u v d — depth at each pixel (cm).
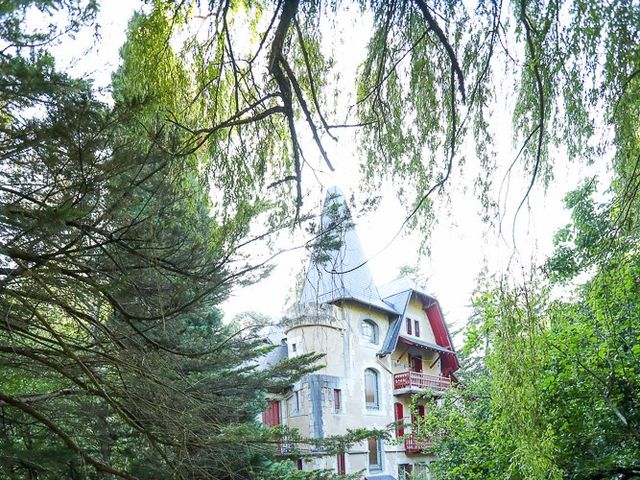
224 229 489
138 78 421
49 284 416
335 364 1691
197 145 446
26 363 482
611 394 592
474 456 766
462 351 701
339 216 472
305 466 1584
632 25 350
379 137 473
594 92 383
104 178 388
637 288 560
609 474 572
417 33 425
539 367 474
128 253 475
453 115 394
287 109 429
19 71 325
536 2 380
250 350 830
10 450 420
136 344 500
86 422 571
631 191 431
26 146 366
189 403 539
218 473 691
